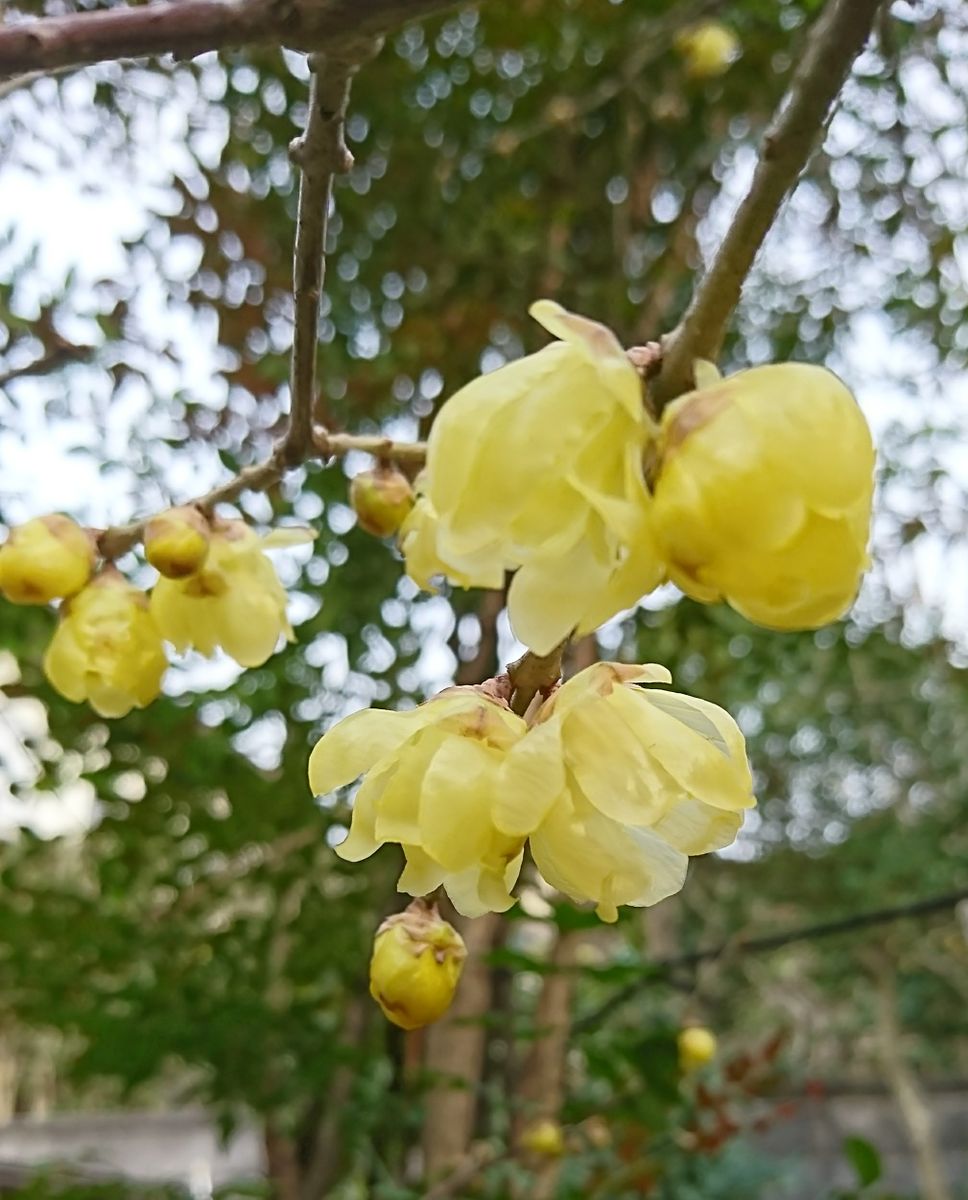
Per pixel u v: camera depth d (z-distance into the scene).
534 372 0.07
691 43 0.29
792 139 0.06
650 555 0.07
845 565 0.06
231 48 0.07
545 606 0.07
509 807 0.08
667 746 0.08
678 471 0.06
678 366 0.07
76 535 0.14
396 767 0.09
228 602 0.14
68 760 0.24
